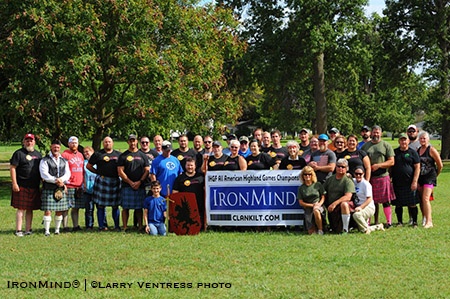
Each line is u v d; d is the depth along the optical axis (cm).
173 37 2584
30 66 2205
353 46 3328
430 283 815
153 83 2361
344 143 1294
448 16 4038
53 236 1234
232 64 3441
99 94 2545
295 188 1282
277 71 3397
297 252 1023
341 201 1209
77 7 2286
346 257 972
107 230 1323
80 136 2659
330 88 5062
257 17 3453
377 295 761
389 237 1154
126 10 2339
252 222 1290
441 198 1983
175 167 1301
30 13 2180
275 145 1348
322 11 3192
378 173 1289
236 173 1294
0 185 2819
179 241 1148
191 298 761
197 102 2633
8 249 1090
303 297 757
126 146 5962
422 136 1302
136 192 1305
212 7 2945
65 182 1286
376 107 6209
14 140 2745
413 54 4166
